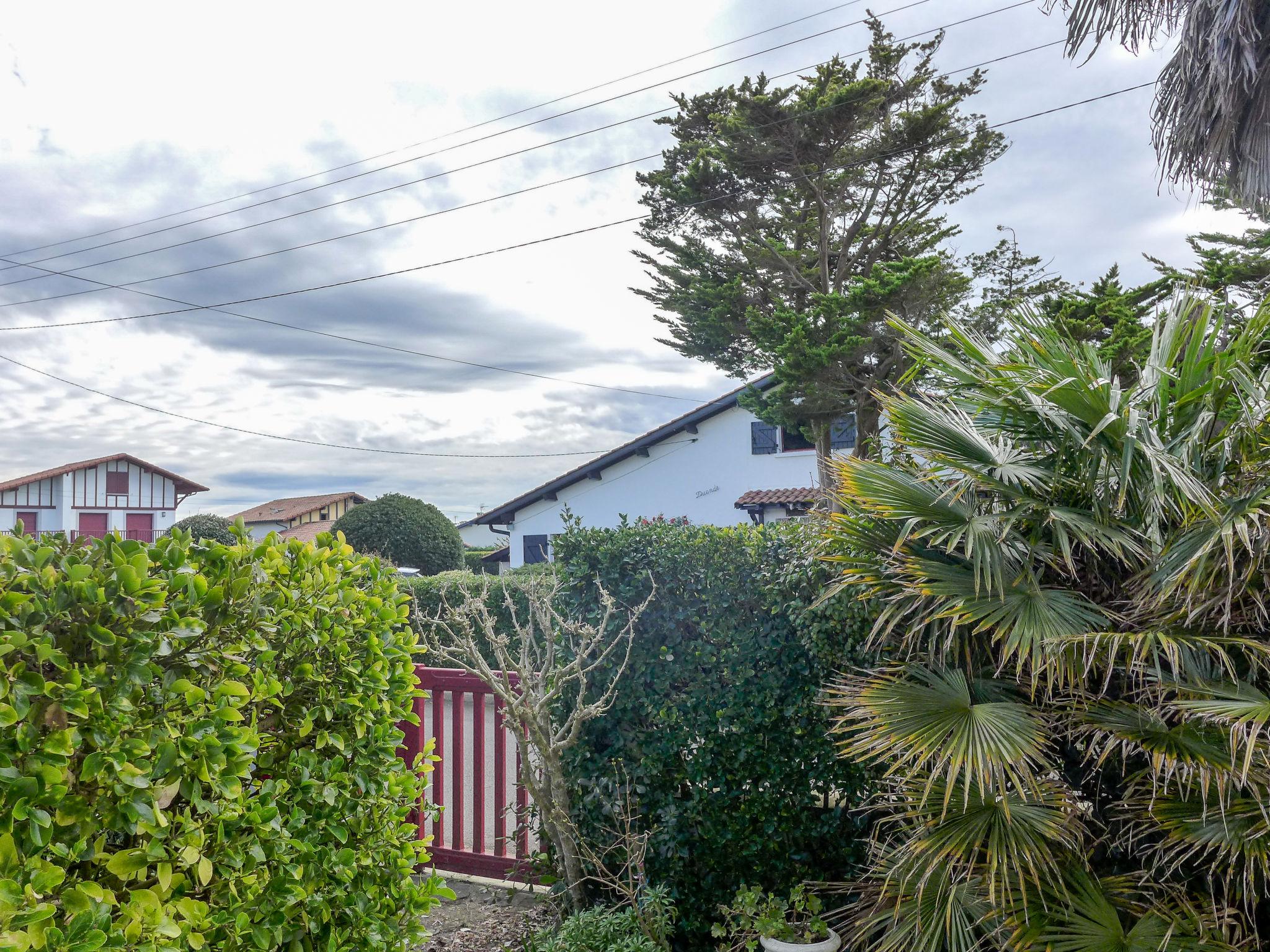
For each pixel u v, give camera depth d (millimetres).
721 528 4172
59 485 33219
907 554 3402
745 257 19219
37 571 1956
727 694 3957
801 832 3875
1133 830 2914
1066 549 3088
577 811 4145
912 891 3096
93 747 1974
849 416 17766
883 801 3746
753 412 17469
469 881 4891
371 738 2996
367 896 2834
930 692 3150
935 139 17016
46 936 1654
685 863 4000
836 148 16594
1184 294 3736
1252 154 5664
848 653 3740
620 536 4199
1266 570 2855
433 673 5176
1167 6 5750
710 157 17328
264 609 2527
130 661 2008
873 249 19891
